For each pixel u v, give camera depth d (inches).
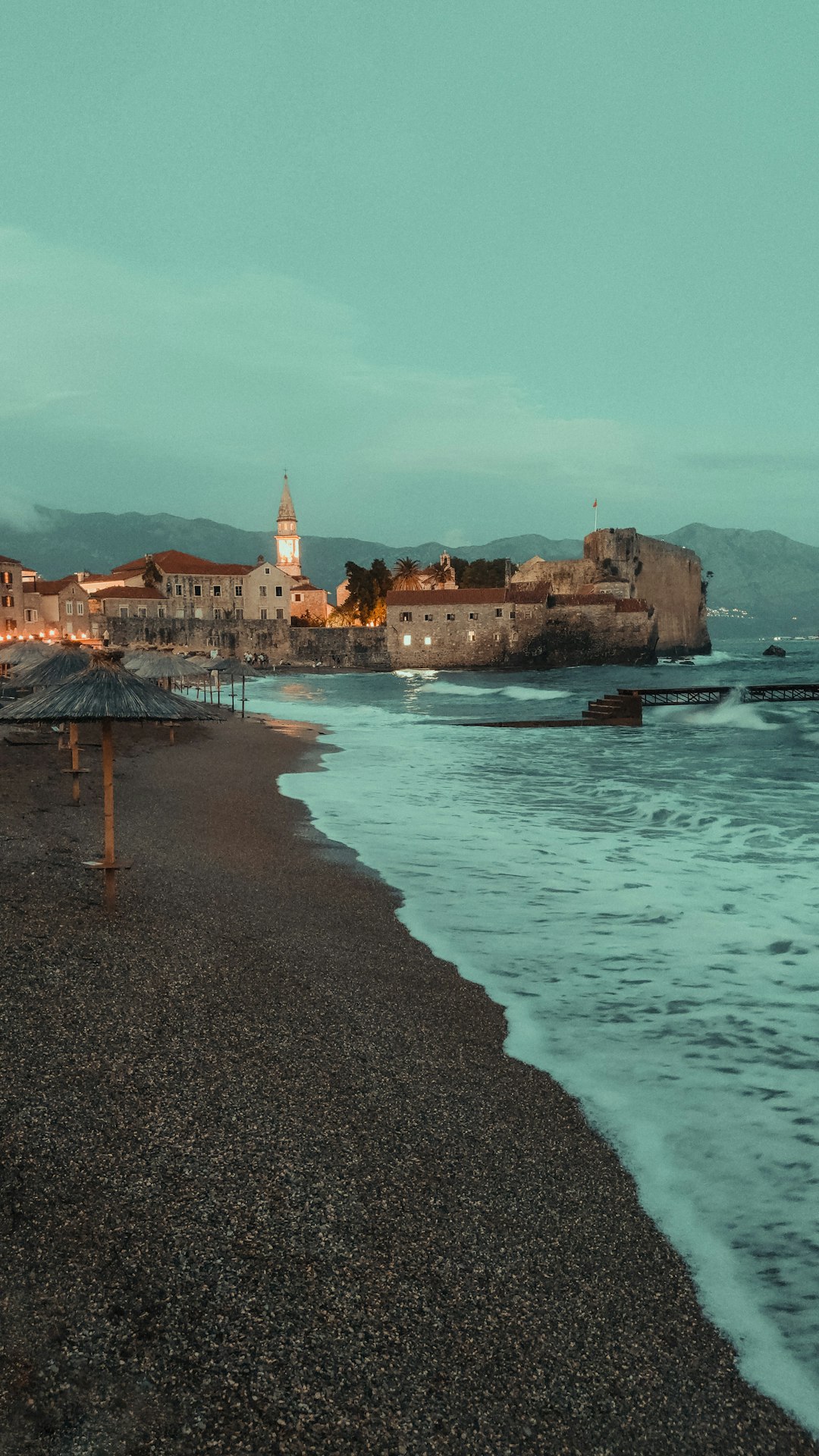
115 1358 120.8
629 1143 193.5
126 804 633.6
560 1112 207.0
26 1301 129.1
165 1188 161.8
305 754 1059.3
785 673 3791.8
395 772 903.1
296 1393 118.8
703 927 362.6
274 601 4537.4
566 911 388.2
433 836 562.3
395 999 280.4
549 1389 124.1
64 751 941.8
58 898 359.9
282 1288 138.5
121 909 352.8
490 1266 149.6
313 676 3722.9
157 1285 135.9
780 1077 225.5
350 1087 214.7
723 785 812.0
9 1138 172.2
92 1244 143.6
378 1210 163.2
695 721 1647.4
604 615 4025.6
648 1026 260.2
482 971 309.3
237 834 548.7
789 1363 131.6
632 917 378.6
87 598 4173.2
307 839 546.0
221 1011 254.8
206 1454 108.4
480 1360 128.2
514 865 479.5
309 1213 159.5
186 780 784.3
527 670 3983.8
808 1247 157.8
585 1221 164.4
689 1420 120.6
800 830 581.6
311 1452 110.3
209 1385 118.5
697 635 5920.3
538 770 925.8
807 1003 277.4
